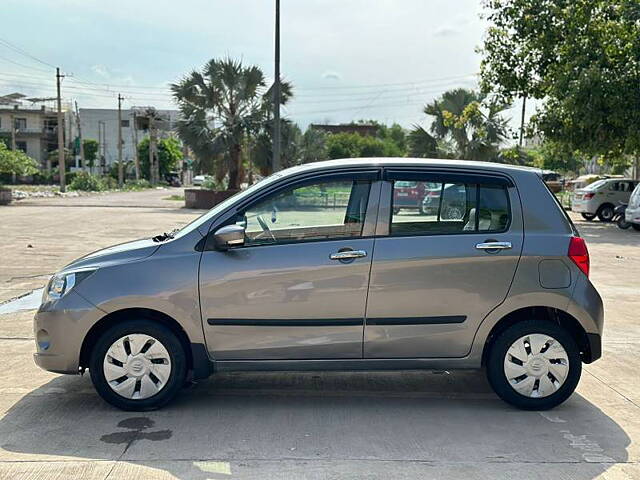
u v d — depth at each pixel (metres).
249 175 32.75
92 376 4.94
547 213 5.12
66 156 81.75
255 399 5.35
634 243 18.09
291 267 4.89
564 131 25.38
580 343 5.26
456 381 5.89
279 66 20.16
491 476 3.98
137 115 83.06
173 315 4.87
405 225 5.02
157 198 43.59
